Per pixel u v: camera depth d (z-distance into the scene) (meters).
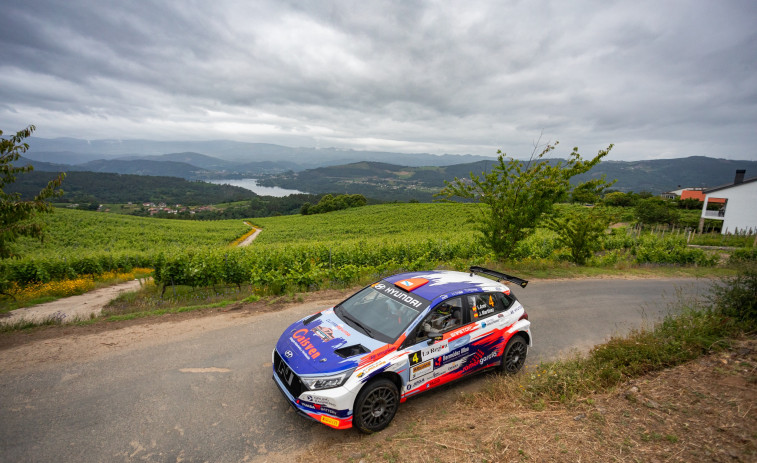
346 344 4.74
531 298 11.57
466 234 44.28
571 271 16.39
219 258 14.62
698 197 86.31
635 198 55.56
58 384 5.32
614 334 8.42
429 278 6.11
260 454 4.11
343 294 10.52
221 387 5.41
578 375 5.21
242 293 11.33
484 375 6.14
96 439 4.20
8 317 10.66
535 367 6.38
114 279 20.58
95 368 5.82
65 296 15.48
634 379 5.04
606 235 18.39
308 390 4.29
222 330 7.58
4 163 8.48
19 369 5.73
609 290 13.23
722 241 34.81
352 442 4.31
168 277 13.71
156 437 4.29
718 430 3.66
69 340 6.92
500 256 15.97
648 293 13.13
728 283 6.93
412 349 4.80
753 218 40.12
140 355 6.32
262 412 4.88
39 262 18.84
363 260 17.28
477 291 5.84
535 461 3.51
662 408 4.18
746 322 6.18
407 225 70.62
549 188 13.82
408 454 3.84
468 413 4.82
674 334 6.07
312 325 5.35
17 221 8.95
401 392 4.80
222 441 4.29
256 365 6.10
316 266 12.52
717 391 4.34
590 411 4.35
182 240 59.81
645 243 28.17
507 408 4.84
